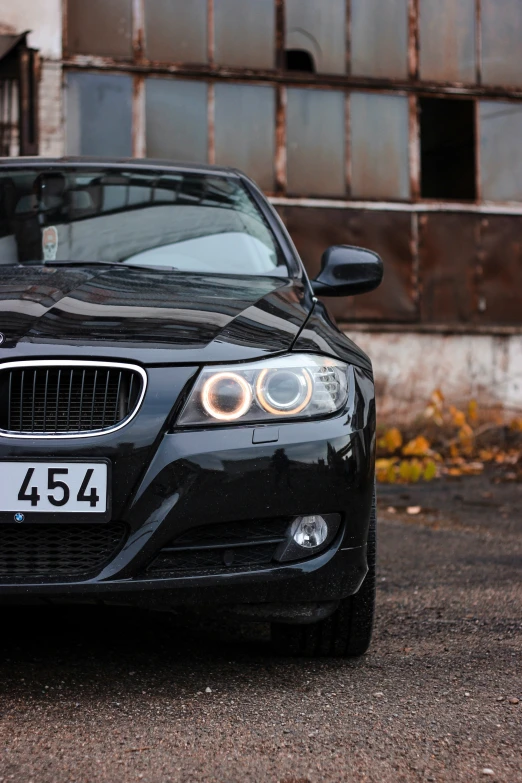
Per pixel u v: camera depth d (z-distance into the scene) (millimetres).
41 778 2705
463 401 13281
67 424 3371
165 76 12578
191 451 3336
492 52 13859
